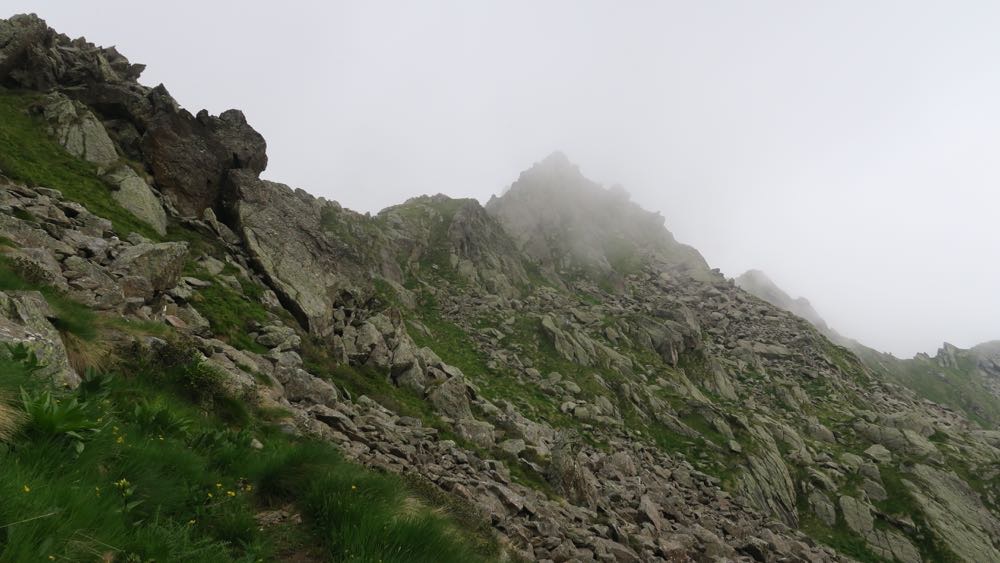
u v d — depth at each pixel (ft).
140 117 127.13
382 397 91.76
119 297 56.90
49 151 104.01
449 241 310.45
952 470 197.98
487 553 40.37
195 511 23.54
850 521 167.63
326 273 125.80
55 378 29.68
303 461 31.83
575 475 89.30
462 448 82.74
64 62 134.62
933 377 563.07
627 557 63.10
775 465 180.14
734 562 84.02
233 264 106.32
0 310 32.35
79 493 17.71
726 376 263.70
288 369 71.97
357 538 23.93
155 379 42.86
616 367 212.64
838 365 325.42
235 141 136.26
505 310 242.17
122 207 99.40
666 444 170.09
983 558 157.17
